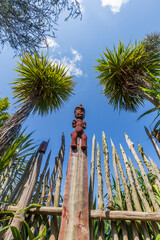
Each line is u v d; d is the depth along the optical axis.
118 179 1.82
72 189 1.63
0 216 1.54
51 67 3.53
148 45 3.20
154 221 1.37
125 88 3.19
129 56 3.12
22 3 1.91
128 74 3.18
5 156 1.82
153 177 1.74
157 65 3.17
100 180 1.75
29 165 2.02
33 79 3.42
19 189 1.84
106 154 2.02
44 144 2.19
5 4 1.88
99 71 3.63
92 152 2.10
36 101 3.36
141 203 1.79
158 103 2.36
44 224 1.51
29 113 2.87
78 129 2.32
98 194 1.66
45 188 1.86
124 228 1.43
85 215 1.43
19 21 2.02
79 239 1.26
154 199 1.53
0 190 1.67
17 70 3.40
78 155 2.00
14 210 1.52
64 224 1.35
